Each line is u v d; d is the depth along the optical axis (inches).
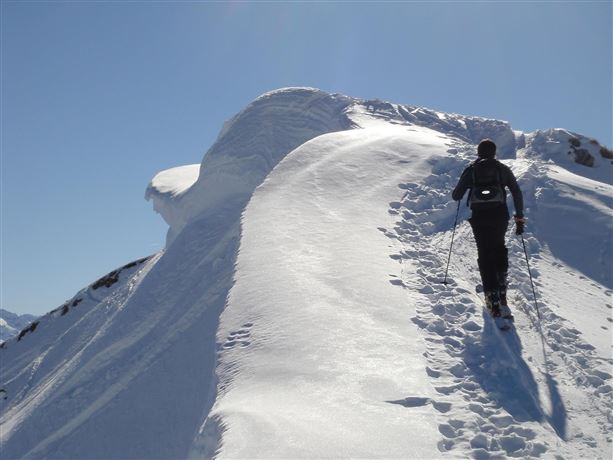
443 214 418.0
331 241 365.1
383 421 191.0
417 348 244.8
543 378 232.1
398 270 327.6
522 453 179.6
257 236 384.8
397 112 809.5
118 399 465.4
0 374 831.7
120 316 585.3
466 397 211.2
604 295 342.6
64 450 457.1
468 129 757.9
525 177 466.9
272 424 187.5
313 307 281.4
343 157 510.9
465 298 290.5
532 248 383.9
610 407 214.5
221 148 819.4
